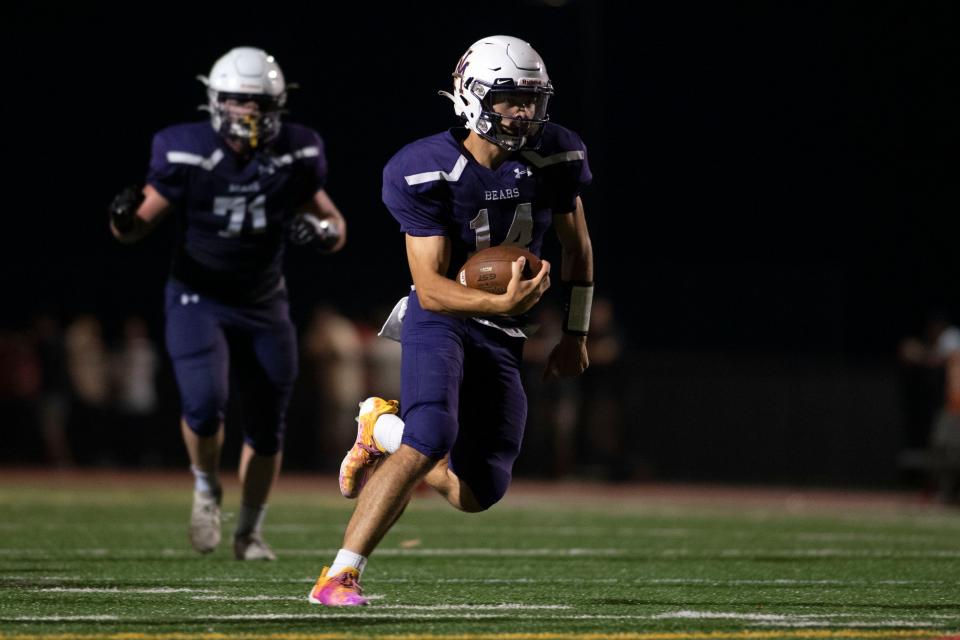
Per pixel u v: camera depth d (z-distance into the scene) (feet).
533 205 61.16
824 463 202.49
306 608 59.93
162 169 77.10
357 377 195.11
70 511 122.11
